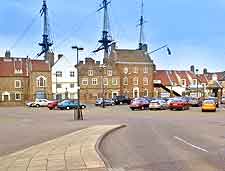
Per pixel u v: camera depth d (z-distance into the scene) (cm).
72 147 1516
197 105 6938
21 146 1695
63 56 9756
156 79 11588
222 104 7831
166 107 6031
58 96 9638
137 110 5925
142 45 11044
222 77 11975
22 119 3919
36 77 9438
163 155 1347
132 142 1775
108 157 1315
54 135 2173
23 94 9394
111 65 10412
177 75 11919
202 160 1218
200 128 2541
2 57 9756
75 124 3073
